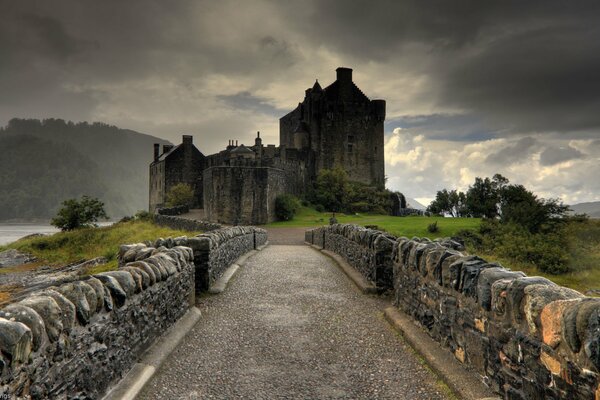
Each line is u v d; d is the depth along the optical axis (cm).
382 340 602
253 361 530
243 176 4331
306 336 623
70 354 346
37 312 312
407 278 675
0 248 3309
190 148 6556
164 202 6444
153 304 547
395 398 433
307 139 6969
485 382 418
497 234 2489
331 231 1680
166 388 453
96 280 412
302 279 1054
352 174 7069
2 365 259
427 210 6028
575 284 1427
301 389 455
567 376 295
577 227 2066
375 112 7319
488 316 412
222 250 1066
